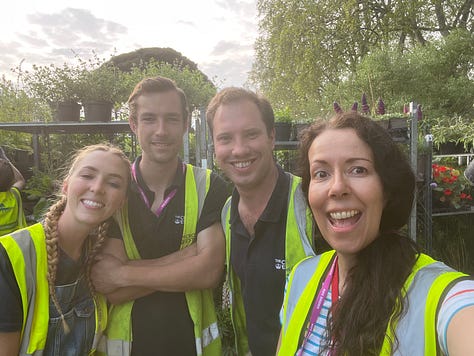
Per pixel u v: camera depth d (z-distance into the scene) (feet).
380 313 1.63
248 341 3.26
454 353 1.36
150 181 3.31
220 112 3.07
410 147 8.31
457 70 22.99
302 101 27.04
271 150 3.19
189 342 3.26
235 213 3.24
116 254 3.11
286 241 3.00
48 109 13.67
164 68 14.85
